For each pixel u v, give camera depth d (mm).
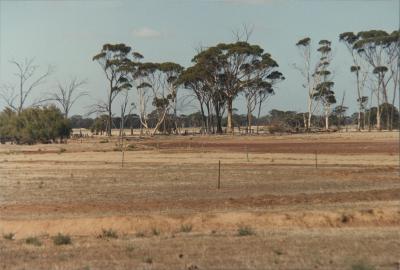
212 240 22156
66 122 126438
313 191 39719
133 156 76562
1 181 46812
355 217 29469
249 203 34375
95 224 28406
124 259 18797
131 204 34406
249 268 17281
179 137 140250
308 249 20000
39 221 28719
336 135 135000
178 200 35875
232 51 153625
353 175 50094
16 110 144125
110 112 159250
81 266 17922
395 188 41094
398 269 17156
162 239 22828
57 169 57469
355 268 16984
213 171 54250
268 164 61969
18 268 17906
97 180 47344
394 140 112812
